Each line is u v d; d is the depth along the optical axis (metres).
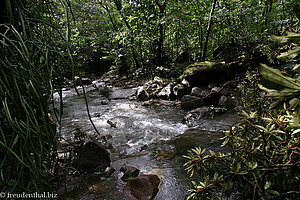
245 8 5.64
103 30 9.80
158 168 2.12
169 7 6.75
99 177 1.96
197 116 3.70
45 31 0.82
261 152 1.09
